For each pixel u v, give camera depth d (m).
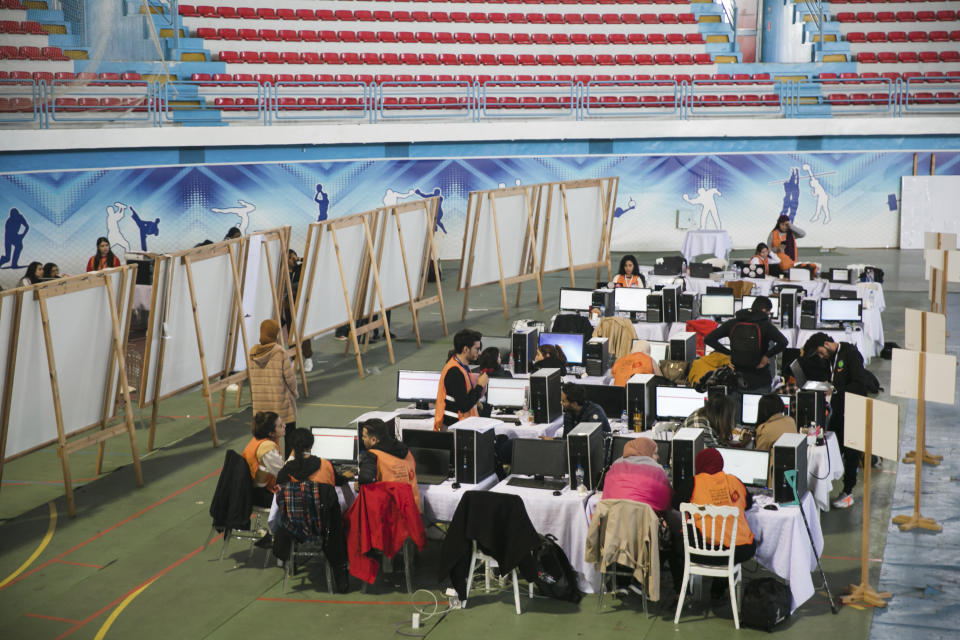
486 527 8.23
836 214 26.84
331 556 8.68
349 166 24.08
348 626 8.20
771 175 26.55
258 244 14.05
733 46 29.66
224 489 9.28
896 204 26.83
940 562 9.18
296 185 23.50
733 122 25.81
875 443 8.43
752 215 26.77
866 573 8.50
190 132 21.56
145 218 21.44
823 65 28.84
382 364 16.56
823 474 9.52
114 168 20.75
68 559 9.62
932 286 13.77
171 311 12.48
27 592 8.93
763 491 8.71
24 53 22.47
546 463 9.03
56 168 19.88
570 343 12.80
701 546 8.06
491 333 18.23
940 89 28.00
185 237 22.16
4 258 19.30
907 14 30.25
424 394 11.45
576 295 15.86
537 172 25.77
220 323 13.66
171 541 10.01
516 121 25.64
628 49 29.20
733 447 9.32
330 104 25.19
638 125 25.52
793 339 15.00
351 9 27.84
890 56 29.11
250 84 23.05
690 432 8.73
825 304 15.02
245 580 9.13
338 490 9.10
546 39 28.77
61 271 20.23
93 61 22.78
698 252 22.95
